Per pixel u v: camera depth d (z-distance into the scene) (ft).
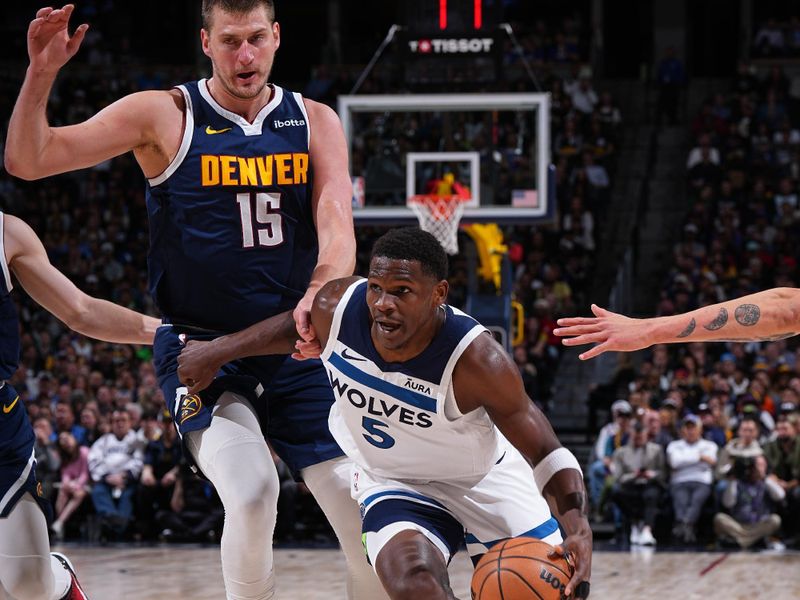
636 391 39.50
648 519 36.47
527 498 12.31
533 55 68.49
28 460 13.39
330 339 11.25
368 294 10.68
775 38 67.92
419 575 10.75
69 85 65.87
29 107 11.37
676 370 42.55
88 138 11.98
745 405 37.58
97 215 58.23
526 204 36.27
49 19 11.05
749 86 62.23
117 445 39.50
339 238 12.42
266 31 12.40
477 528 12.16
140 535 39.37
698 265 51.75
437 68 37.06
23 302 51.98
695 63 72.23
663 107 64.64
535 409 11.13
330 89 64.90
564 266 52.90
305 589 25.66
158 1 72.64
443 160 36.70
